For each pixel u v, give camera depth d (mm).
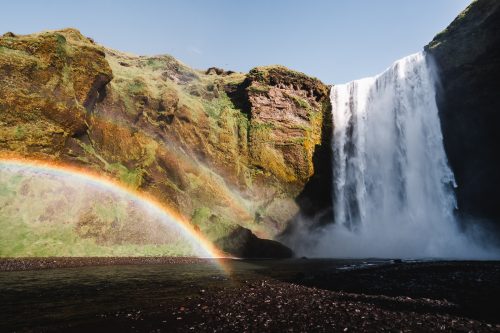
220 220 45719
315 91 73688
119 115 48312
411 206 57469
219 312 12773
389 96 63188
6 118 33844
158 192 42969
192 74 75375
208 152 59188
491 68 48188
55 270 24047
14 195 30906
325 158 70188
